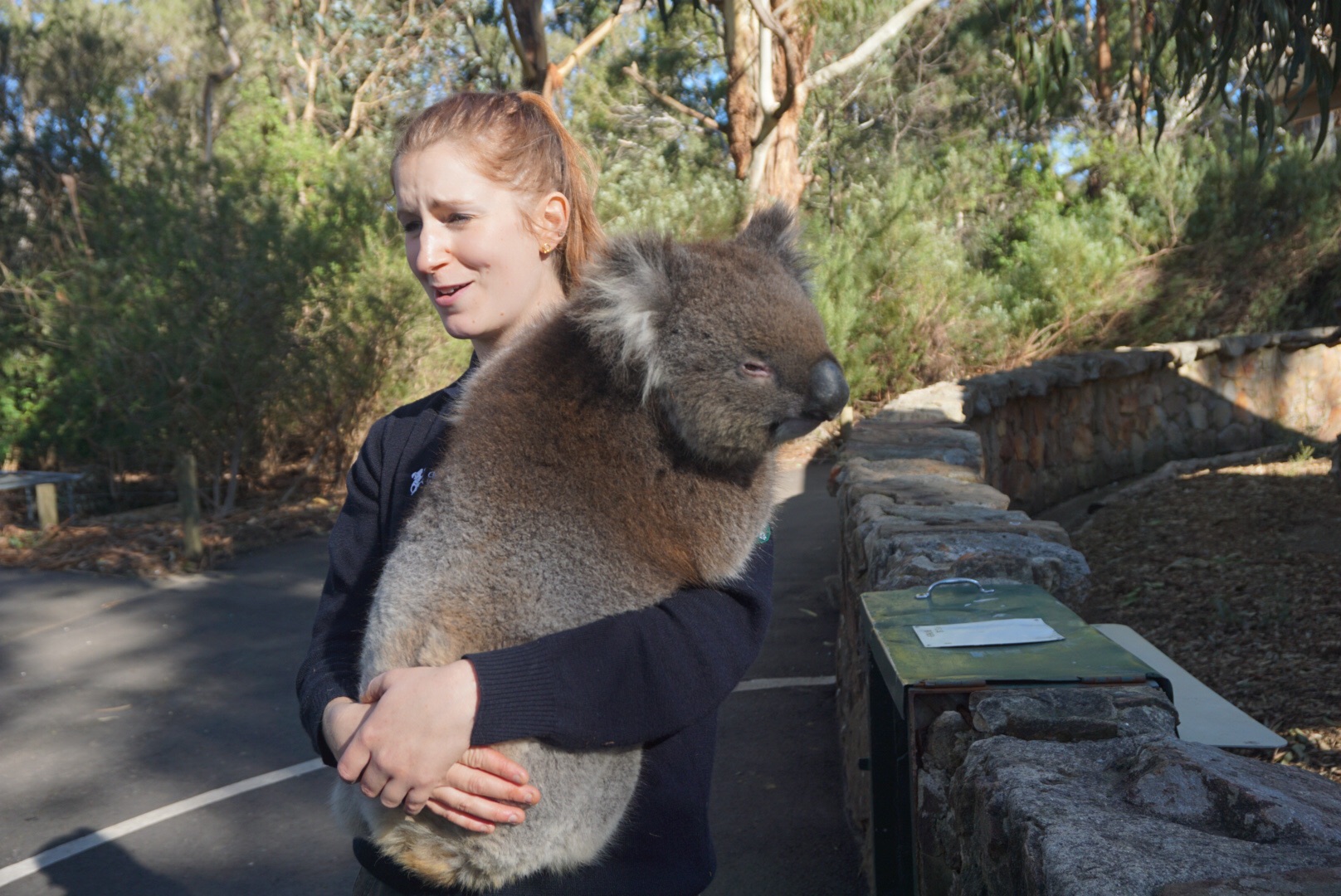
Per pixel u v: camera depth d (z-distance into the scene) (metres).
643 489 1.57
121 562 10.38
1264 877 1.25
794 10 14.48
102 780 5.28
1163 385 12.51
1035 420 10.78
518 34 13.97
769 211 1.96
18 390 13.73
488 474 1.58
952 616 2.71
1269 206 17.19
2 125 16.27
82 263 13.37
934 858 2.23
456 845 1.54
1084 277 16.52
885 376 16.12
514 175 1.82
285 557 10.77
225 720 6.09
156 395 12.19
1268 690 4.91
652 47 24.88
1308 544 7.39
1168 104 18.58
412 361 14.74
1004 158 20.38
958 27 23.33
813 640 6.76
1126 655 2.32
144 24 27.69
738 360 1.56
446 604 1.54
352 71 24.20
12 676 7.02
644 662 1.48
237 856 4.42
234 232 12.72
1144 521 9.05
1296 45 6.72
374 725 1.41
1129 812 1.55
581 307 1.62
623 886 1.61
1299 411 13.38
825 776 4.75
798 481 12.96
